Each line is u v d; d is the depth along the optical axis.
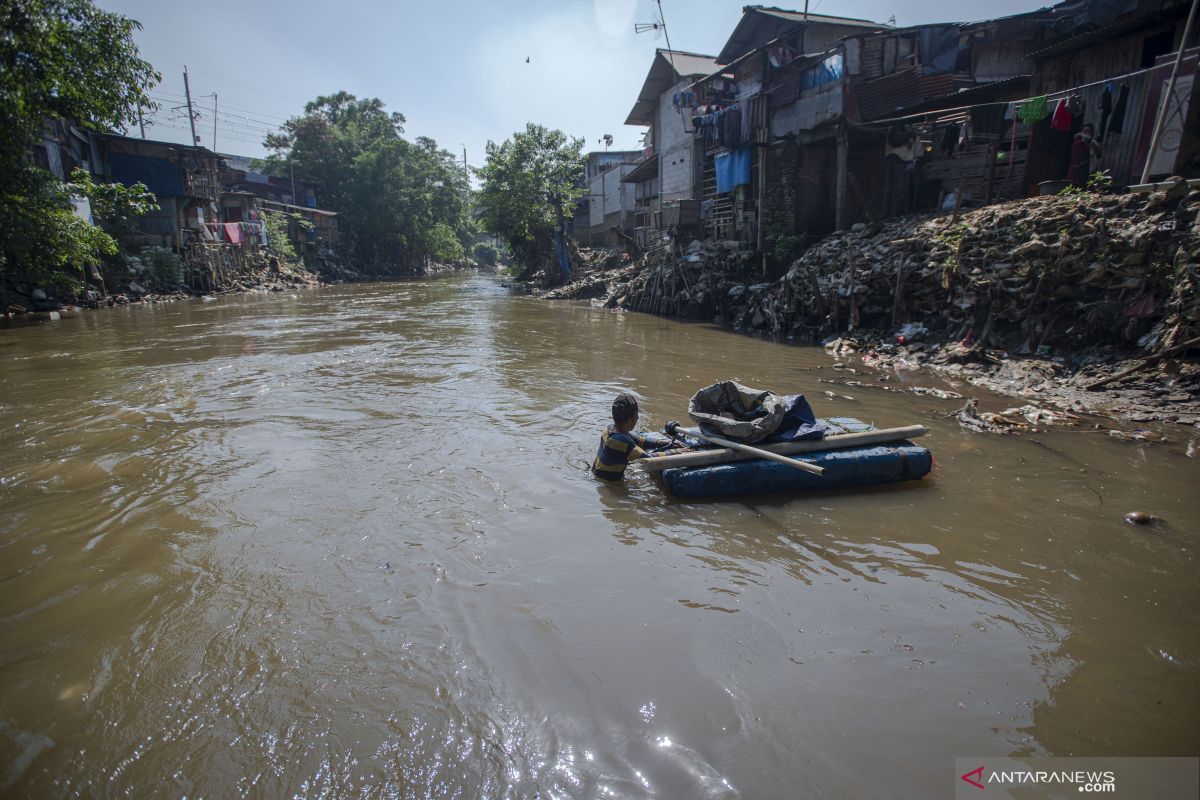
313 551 4.04
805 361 10.90
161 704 2.72
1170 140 9.55
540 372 9.89
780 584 3.72
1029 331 9.30
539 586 3.65
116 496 4.91
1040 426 6.72
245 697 2.76
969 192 14.77
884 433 5.37
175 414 7.30
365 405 7.73
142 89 14.70
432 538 4.23
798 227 17.48
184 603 3.46
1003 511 4.70
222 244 29.22
